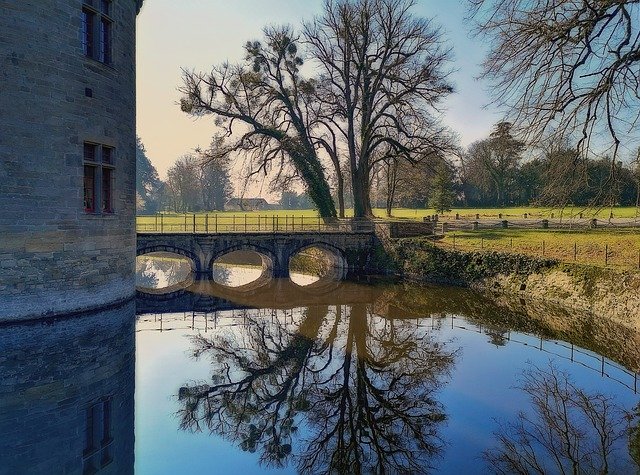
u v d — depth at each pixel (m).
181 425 9.59
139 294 23.45
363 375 12.73
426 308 20.91
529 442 8.39
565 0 11.57
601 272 18.94
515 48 12.57
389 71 34.88
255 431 9.54
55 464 7.56
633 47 11.15
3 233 13.48
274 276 29.50
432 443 8.79
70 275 15.06
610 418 9.17
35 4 13.98
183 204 89.62
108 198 16.94
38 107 14.12
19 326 13.80
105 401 9.93
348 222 33.16
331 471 8.05
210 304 21.42
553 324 18.17
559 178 12.82
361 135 36.47
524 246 25.95
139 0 19.33
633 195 29.23
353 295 23.86
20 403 9.36
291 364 13.52
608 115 11.85
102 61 16.42
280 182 36.69
